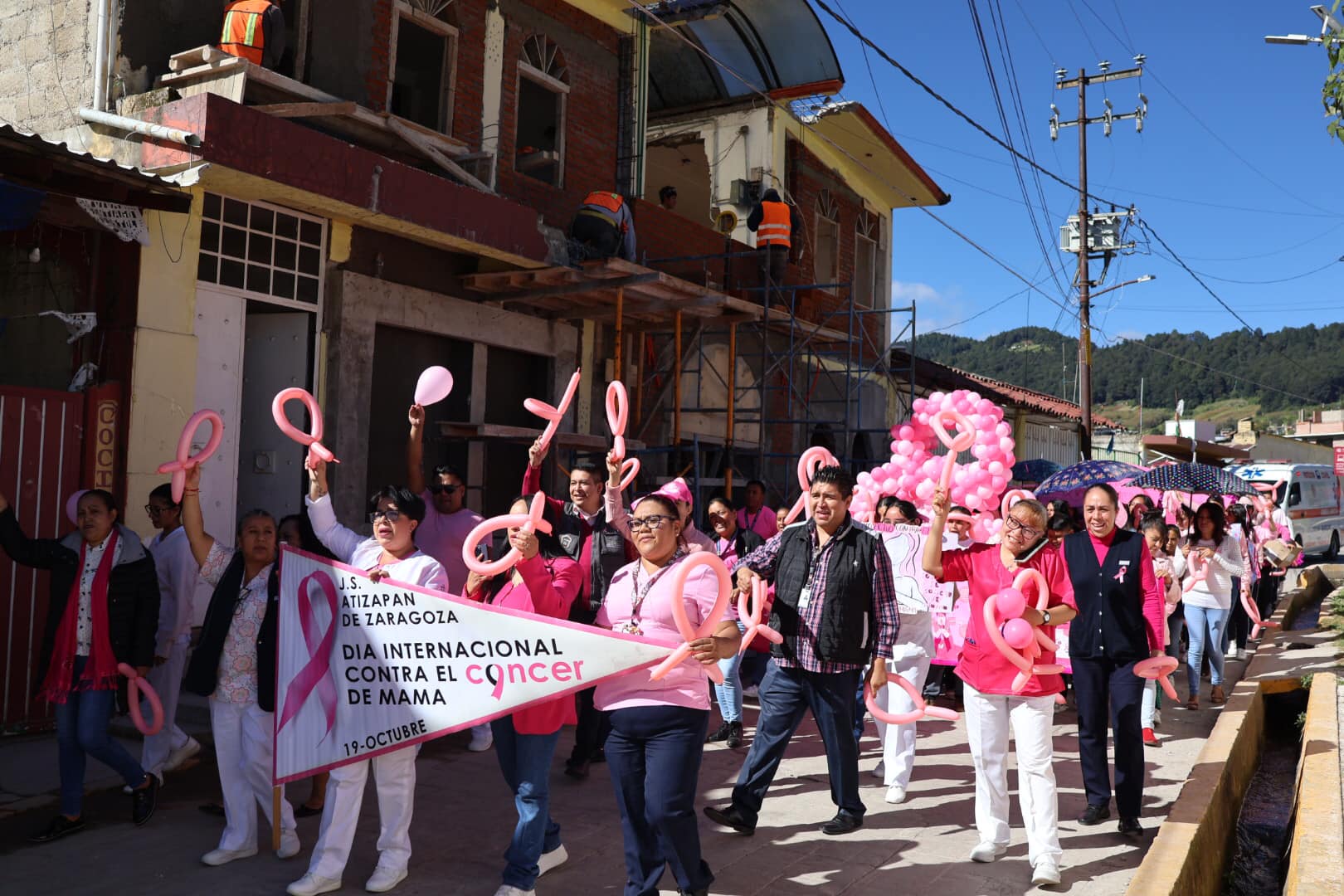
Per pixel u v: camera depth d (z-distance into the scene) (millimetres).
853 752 5594
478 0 11484
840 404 18656
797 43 16000
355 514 9977
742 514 10211
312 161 8258
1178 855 4820
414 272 10766
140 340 8133
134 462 8055
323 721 4680
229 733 5000
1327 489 31672
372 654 4664
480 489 11734
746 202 17016
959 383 23406
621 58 13586
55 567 5363
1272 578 15055
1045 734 5102
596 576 6379
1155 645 5594
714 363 15812
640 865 4227
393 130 9633
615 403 5914
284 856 5035
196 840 5309
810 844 5512
